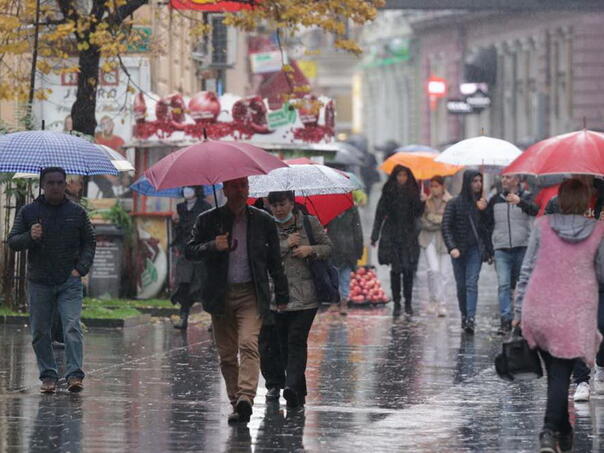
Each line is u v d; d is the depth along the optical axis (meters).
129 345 39.53
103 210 51.25
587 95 154.25
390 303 56.03
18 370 33.81
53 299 30.50
